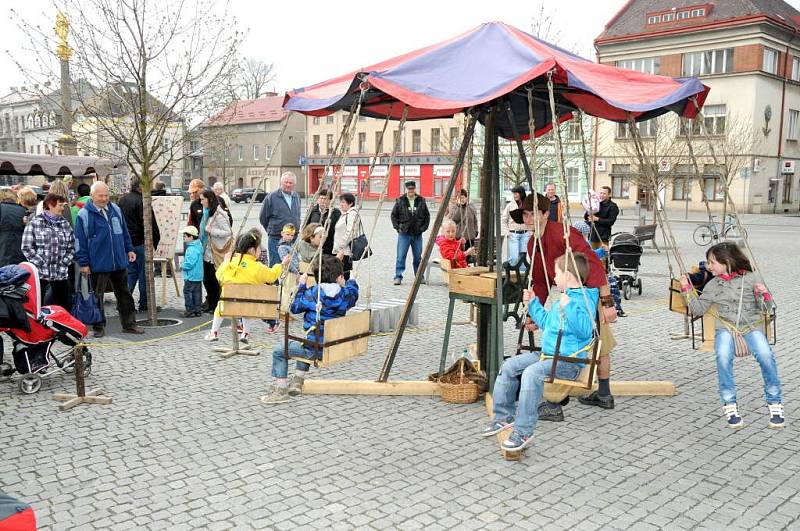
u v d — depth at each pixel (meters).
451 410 5.93
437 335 8.89
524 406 4.68
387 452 4.96
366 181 6.44
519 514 4.01
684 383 6.79
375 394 6.35
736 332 5.57
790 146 45.28
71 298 9.17
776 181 43.81
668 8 44.22
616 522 3.92
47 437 5.22
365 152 59.88
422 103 5.14
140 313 10.19
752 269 5.62
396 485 4.40
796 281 13.92
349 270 10.04
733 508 4.11
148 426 5.47
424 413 5.84
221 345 8.18
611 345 5.88
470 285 6.15
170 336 8.64
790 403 6.14
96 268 8.34
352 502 4.16
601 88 5.29
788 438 5.29
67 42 9.50
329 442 5.15
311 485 4.40
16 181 33.16
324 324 5.72
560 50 6.33
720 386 5.59
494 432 5.23
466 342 8.50
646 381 6.58
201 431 5.37
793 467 4.73
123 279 8.71
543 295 5.85
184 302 11.02
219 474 4.56
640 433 5.39
